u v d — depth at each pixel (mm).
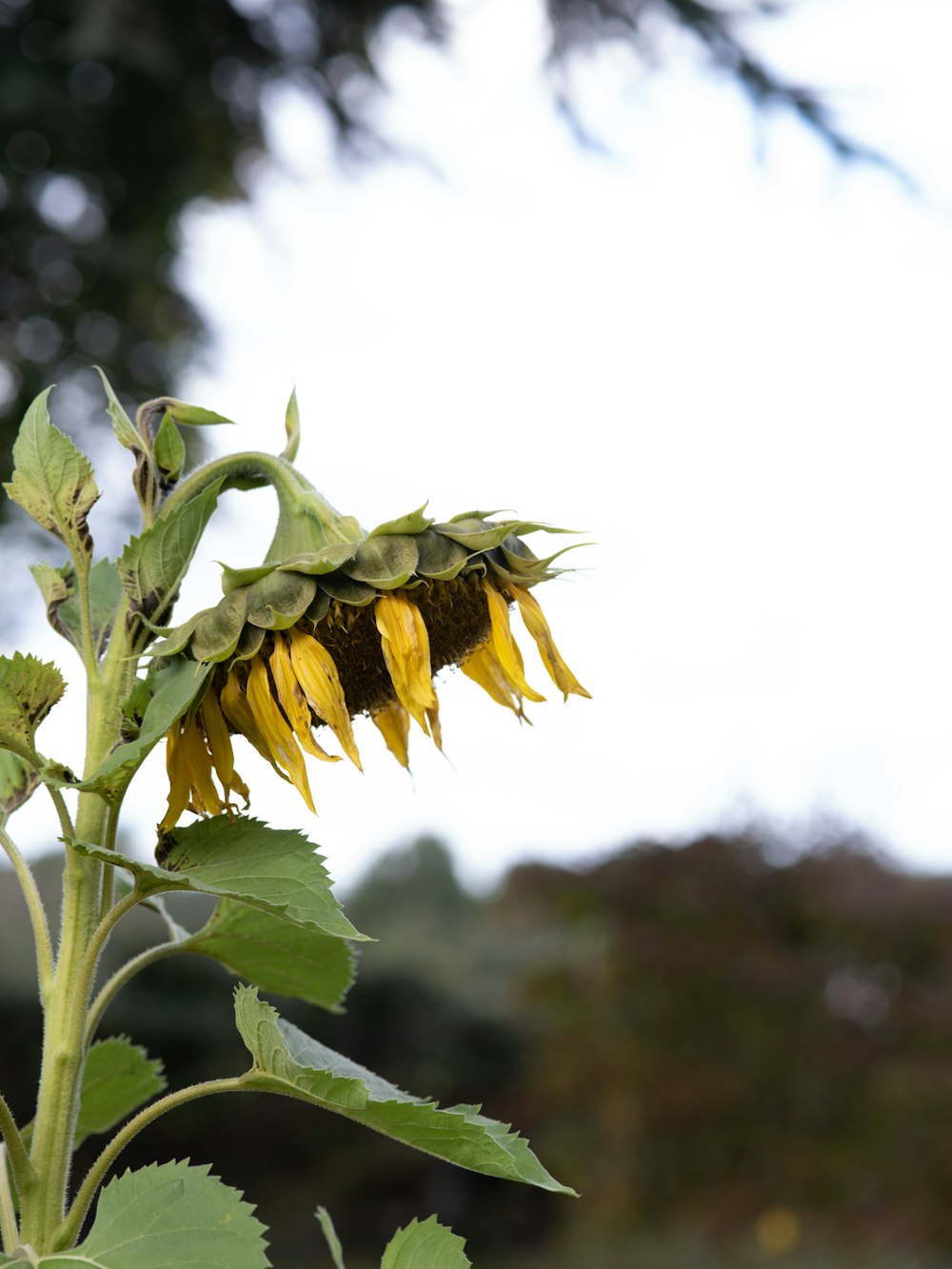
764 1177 8555
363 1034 12984
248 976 1630
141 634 1291
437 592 1281
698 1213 8492
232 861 1166
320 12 7480
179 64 7129
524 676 1283
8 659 1150
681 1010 9062
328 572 1229
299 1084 1149
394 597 1237
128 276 7594
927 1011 8438
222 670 1240
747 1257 8117
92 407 7547
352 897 23094
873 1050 8539
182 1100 1204
